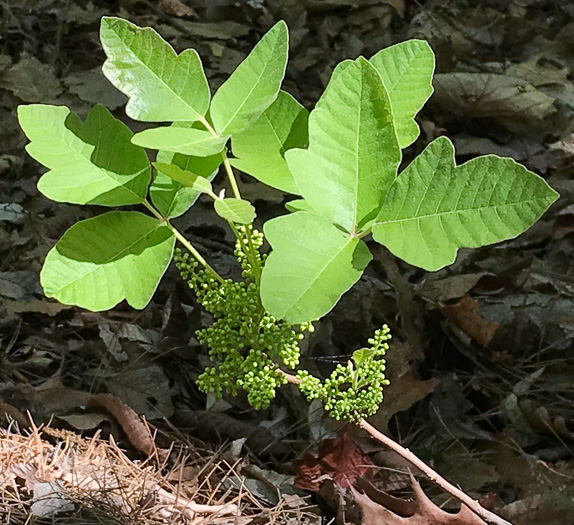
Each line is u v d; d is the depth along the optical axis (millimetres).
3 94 1600
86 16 1803
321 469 1052
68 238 918
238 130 915
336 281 877
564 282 1312
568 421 1144
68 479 1025
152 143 891
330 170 904
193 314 1188
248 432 1107
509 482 1094
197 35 1812
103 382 1148
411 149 1579
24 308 1192
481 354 1199
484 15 1958
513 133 1618
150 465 1065
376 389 959
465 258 1354
